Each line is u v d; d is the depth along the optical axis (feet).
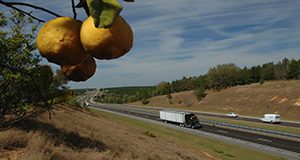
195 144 132.77
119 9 3.17
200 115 276.00
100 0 3.17
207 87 387.14
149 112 312.09
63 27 4.01
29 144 45.24
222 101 331.57
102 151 59.16
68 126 74.02
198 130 180.96
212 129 186.60
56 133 60.80
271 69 351.67
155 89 511.40
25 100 25.75
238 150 123.65
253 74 367.45
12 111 29.68
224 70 369.71
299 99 268.62
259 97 303.27
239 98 320.29
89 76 4.82
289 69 333.21
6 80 25.54
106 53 3.85
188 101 371.15
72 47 4.02
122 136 94.43
